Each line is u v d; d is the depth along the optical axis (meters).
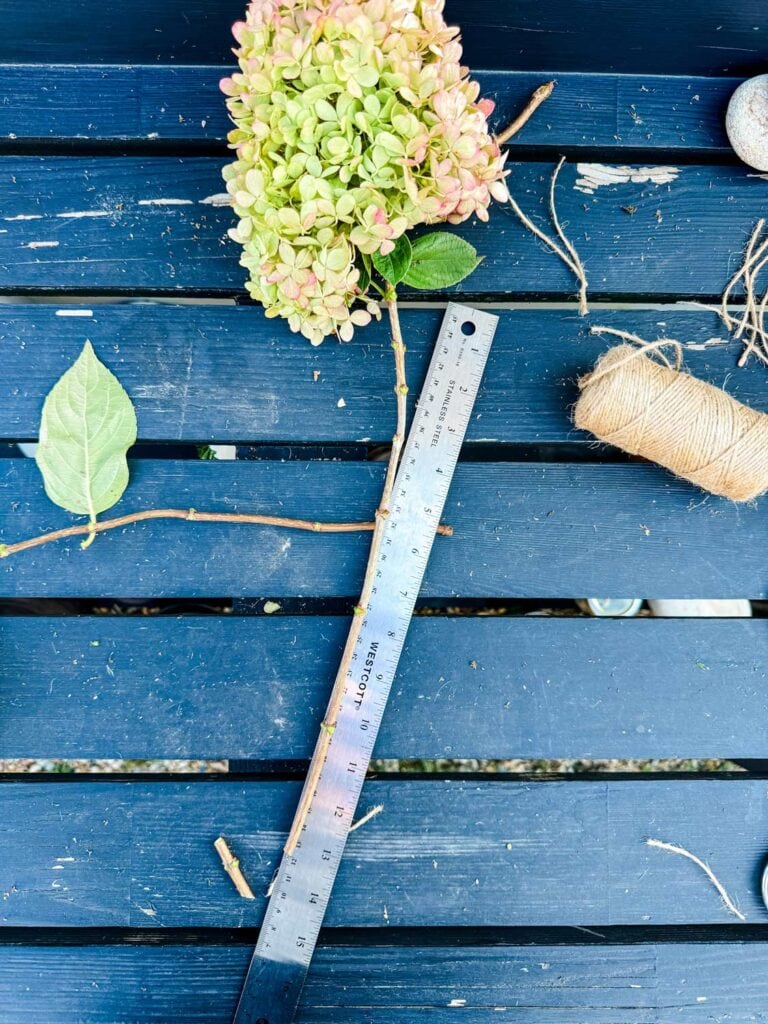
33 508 0.46
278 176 0.36
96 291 0.46
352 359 0.46
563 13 0.45
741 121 0.43
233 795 0.45
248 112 0.38
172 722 0.45
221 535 0.46
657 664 0.46
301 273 0.37
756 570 0.46
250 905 0.45
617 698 0.46
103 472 0.45
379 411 0.46
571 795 0.46
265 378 0.46
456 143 0.37
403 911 0.45
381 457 0.51
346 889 0.45
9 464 0.46
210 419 0.45
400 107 0.36
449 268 0.42
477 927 0.47
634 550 0.46
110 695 0.45
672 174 0.46
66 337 0.45
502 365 0.46
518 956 0.46
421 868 0.45
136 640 0.46
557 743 0.46
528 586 0.46
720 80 0.46
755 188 0.46
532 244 0.46
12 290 0.46
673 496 0.46
